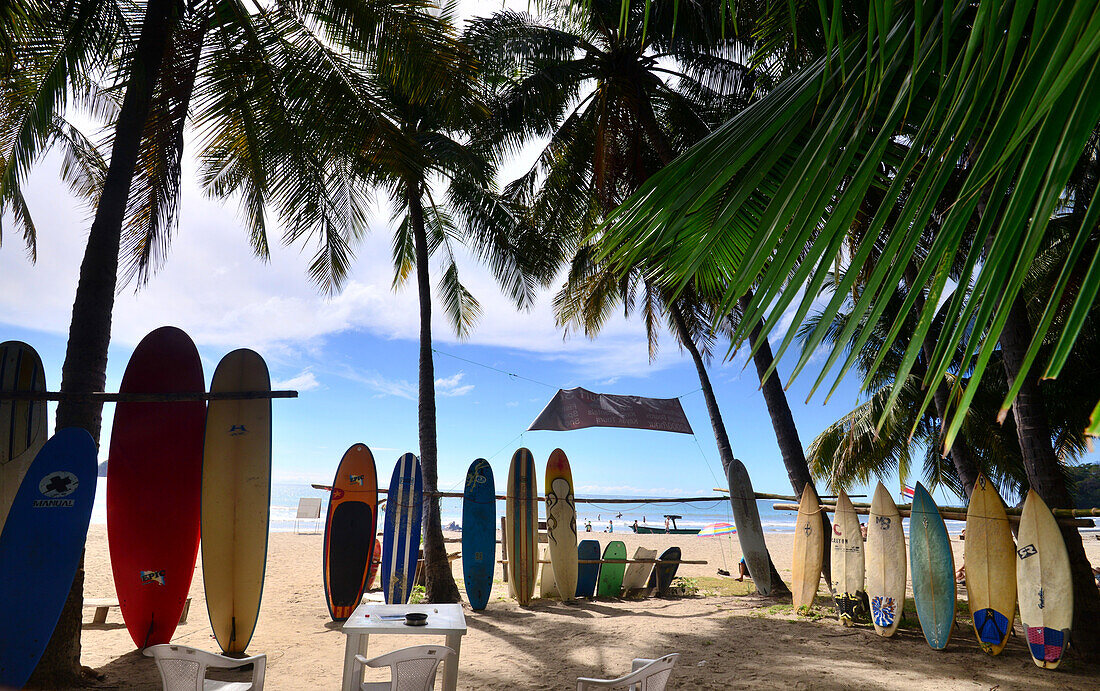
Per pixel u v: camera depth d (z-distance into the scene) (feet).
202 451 18.70
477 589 26.13
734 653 18.88
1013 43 2.44
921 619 19.65
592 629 22.09
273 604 26.78
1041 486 18.95
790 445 29.99
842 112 3.30
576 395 37.22
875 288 2.66
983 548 19.17
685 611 25.63
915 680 16.17
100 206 16.81
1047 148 2.21
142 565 17.30
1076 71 1.96
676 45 30.19
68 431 15.57
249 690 12.12
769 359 31.17
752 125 4.02
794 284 2.85
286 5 20.80
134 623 17.04
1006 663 17.66
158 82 20.06
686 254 5.93
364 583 23.81
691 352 35.45
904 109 2.99
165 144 21.04
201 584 31.45
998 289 2.19
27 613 14.15
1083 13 2.08
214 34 20.59
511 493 28.19
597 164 31.81
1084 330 34.60
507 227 32.04
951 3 2.74
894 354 41.37
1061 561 17.44
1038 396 19.49
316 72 21.20
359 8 20.16
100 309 16.42
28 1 17.79
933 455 46.47
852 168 5.70
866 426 47.32
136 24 18.93
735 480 30.91
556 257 35.32
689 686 15.89
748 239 7.17
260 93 21.77
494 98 30.50
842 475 51.01
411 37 20.58
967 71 2.94
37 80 20.90
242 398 17.10
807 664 17.65
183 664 10.61
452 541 30.96
